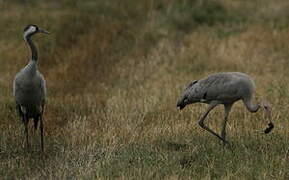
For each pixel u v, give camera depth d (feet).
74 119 122.93
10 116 124.36
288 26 209.05
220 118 120.78
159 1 238.27
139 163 93.81
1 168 95.86
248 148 100.63
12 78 154.20
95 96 142.10
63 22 207.72
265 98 131.85
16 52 177.47
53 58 174.60
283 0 239.71
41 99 105.60
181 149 101.96
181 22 218.79
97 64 173.27
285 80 146.72
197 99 106.01
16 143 109.81
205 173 89.81
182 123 116.78
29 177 93.04
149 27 212.23
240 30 209.15
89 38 195.62
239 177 87.51
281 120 116.47
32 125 120.37
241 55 177.37
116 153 101.81
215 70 165.48
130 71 165.99
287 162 93.40
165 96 138.21
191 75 160.45
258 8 234.38
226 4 239.91
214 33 207.10
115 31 204.64
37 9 230.68
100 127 117.19
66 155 101.60
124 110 127.75
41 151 105.50
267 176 87.56
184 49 186.80
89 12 227.20
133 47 191.01
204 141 106.11
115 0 239.71
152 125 115.96
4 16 214.28
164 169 90.79
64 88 148.15
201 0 237.25
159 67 170.19
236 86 101.65
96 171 91.15
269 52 182.29
